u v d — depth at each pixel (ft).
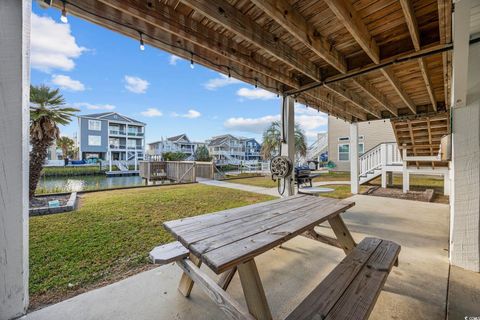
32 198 17.39
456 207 6.98
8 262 4.68
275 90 11.57
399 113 17.46
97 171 63.87
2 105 4.50
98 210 14.19
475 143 6.62
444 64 8.05
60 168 59.36
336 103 14.73
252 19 6.58
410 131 19.30
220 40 7.28
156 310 5.09
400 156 22.16
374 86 12.27
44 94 17.03
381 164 24.56
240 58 8.00
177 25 6.12
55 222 11.52
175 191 23.15
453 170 7.01
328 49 7.73
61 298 5.47
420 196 19.13
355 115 18.25
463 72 5.28
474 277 6.36
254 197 19.62
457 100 6.48
